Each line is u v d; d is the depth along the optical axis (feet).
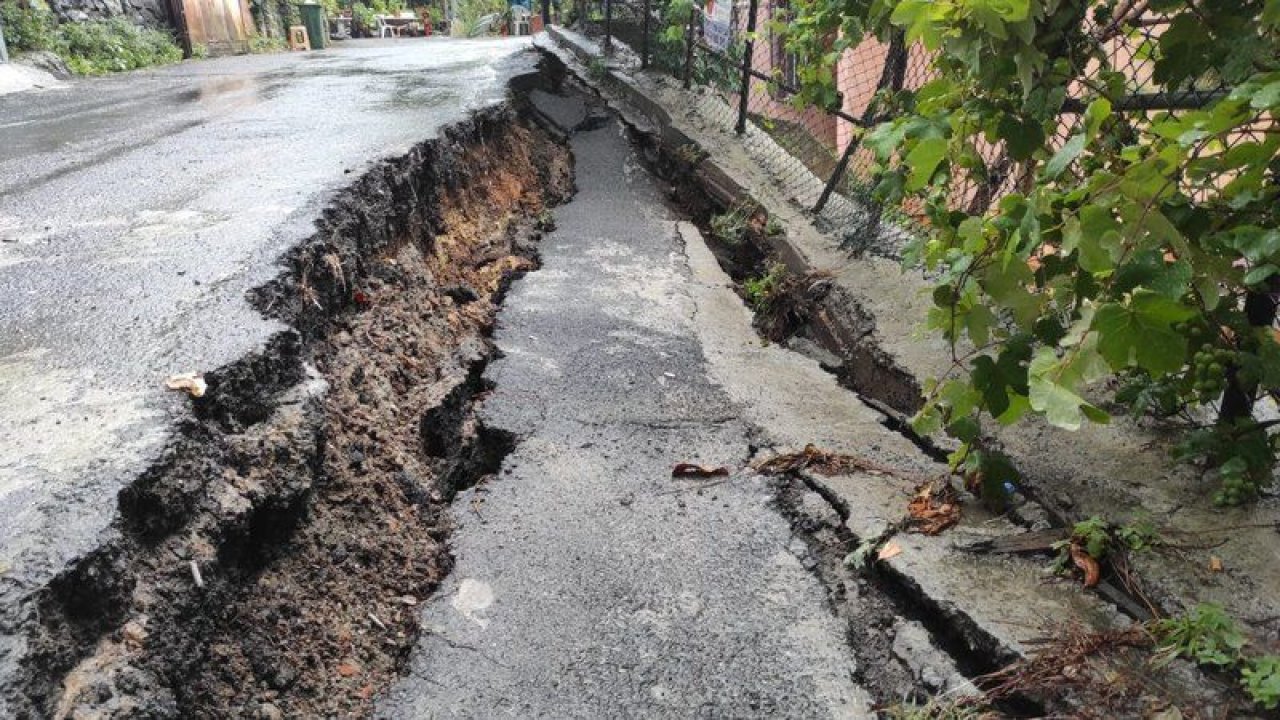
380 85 27.48
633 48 31.14
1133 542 8.28
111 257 11.38
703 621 8.43
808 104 18.81
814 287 16.57
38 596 5.57
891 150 9.52
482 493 10.36
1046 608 7.94
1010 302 8.37
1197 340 7.57
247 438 8.32
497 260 17.58
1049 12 8.25
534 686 7.63
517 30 73.26
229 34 52.11
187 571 6.84
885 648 8.14
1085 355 7.12
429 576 9.25
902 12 8.59
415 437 11.44
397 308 13.41
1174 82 8.09
